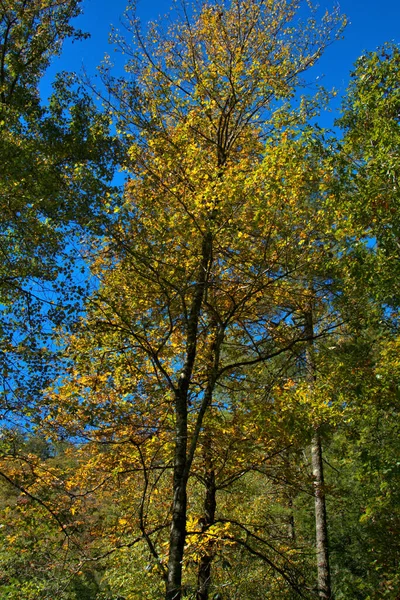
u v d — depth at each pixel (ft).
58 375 21.56
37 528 21.33
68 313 20.68
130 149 22.17
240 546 26.55
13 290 22.57
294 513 40.98
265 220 20.01
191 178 21.85
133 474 25.79
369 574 31.89
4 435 21.80
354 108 23.57
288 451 24.94
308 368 28.40
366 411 24.00
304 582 25.95
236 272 23.95
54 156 23.39
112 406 20.10
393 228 20.06
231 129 27.37
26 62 31.17
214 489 25.23
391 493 23.40
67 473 23.99
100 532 25.08
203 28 27.73
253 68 25.82
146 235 21.01
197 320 22.91
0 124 22.03
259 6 27.61
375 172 20.53
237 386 25.73
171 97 25.29
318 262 21.47
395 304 21.35
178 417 21.17
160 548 24.00
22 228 22.12
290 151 19.84
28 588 20.52
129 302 21.88
